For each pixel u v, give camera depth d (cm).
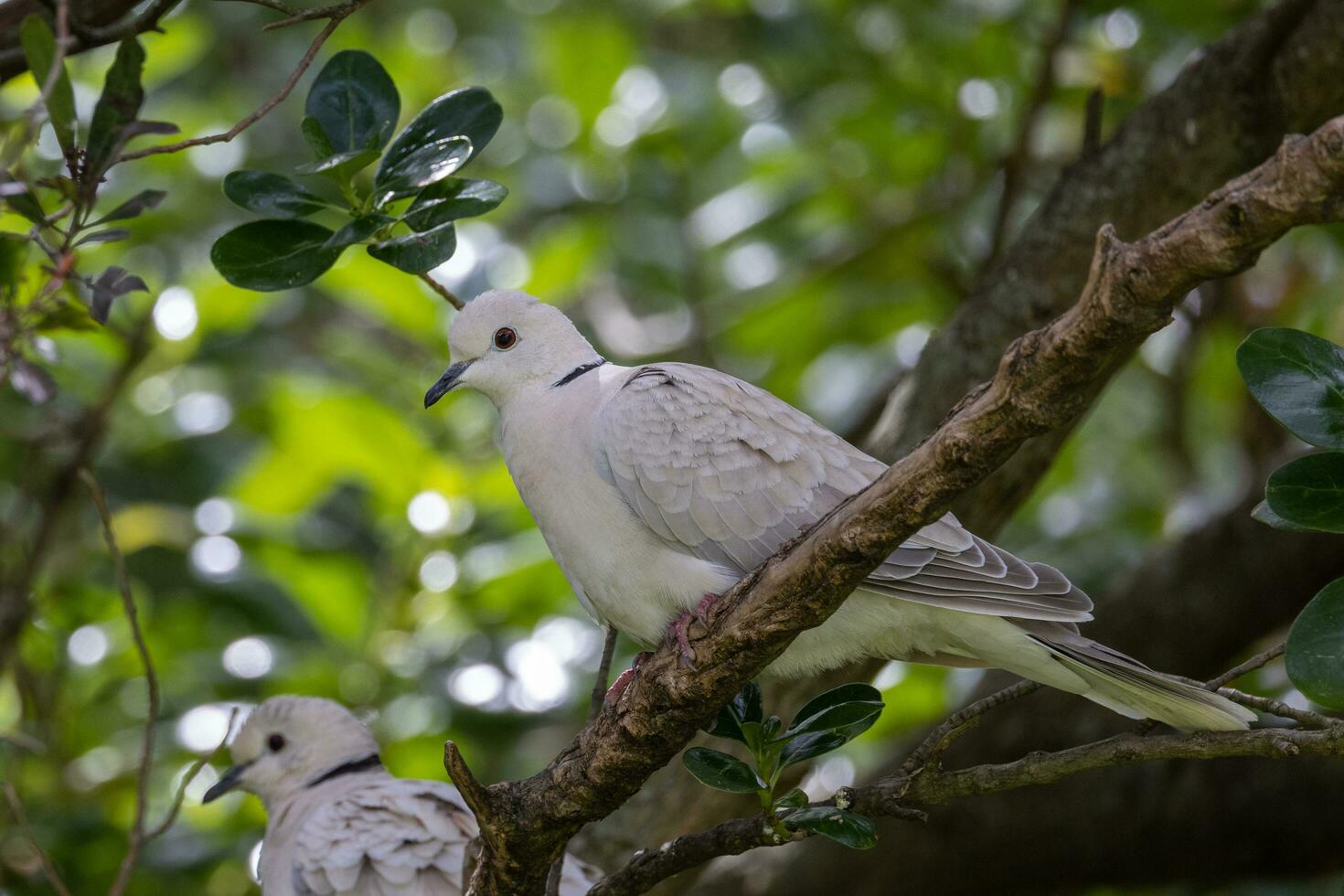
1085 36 1323
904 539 534
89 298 787
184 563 1195
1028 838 1073
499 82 1481
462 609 1107
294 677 1077
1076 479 1429
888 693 1151
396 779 889
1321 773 991
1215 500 1246
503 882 640
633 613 735
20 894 959
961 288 1302
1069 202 942
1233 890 1076
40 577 1097
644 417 723
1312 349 536
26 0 708
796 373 1395
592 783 613
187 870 1022
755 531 714
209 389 1258
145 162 1323
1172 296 459
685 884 908
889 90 1341
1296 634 529
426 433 1136
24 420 1220
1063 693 1080
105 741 1134
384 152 679
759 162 1398
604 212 1359
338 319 1470
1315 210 430
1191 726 607
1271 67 914
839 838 567
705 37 1543
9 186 591
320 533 1127
